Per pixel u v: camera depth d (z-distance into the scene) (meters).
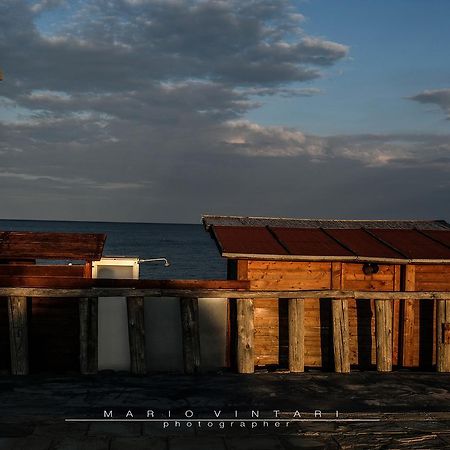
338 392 9.38
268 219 14.68
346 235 13.59
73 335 10.54
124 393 9.04
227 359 10.98
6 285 10.16
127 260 14.00
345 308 10.71
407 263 11.80
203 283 10.68
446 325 10.92
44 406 8.23
